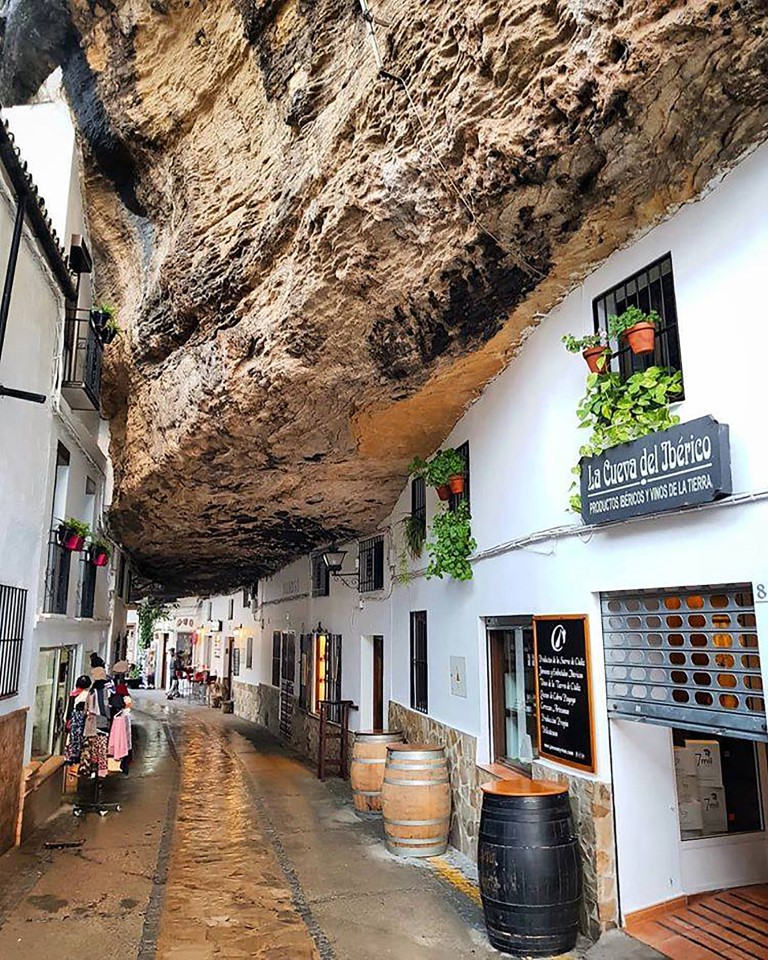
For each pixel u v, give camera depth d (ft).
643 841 13.98
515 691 18.85
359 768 26.91
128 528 37.70
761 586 10.70
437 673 24.20
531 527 17.35
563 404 16.19
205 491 29.17
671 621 13.04
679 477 11.90
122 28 25.07
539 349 17.47
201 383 22.82
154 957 14.32
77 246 28.76
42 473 23.40
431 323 17.65
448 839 22.02
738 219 11.53
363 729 33.55
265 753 43.24
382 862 20.48
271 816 26.35
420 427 23.59
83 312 31.73
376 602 32.68
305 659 44.70
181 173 24.00
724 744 15.47
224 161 21.85
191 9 22.66
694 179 12.32
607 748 14.14
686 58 10.25
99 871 19.35
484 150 12.80
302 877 19.17
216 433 23.81
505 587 18.78
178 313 23.77
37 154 28.73
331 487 28.76
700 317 12.25
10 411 19.95
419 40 13.16
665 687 12.98
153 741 47.62
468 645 21.30
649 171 12.41
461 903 17.19
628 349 14.05
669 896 14.06
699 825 15.01
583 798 14.29
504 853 14.08
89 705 26.50
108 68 26.35
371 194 14.92
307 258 17.28
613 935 13.35
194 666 100.94
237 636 73.41
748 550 10.96
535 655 16.69
